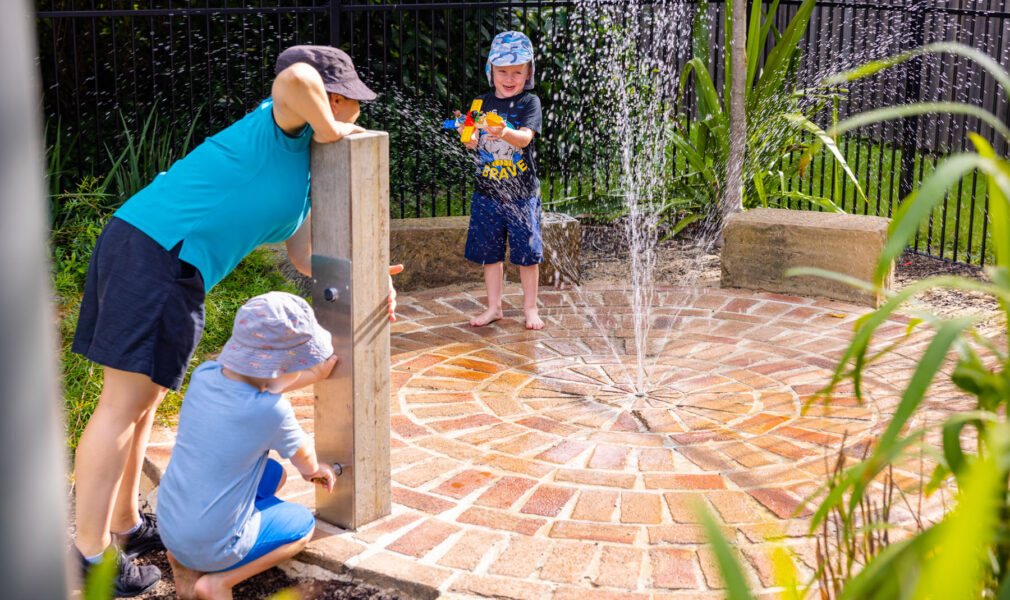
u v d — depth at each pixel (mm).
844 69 8461
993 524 1443
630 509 3285
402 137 7828
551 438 3898
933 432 3760
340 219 2943
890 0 7691
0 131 829
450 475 3576
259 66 8000
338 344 3061
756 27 6961
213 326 5000
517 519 3238
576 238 6188
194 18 7887
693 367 4703
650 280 6367
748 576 2850
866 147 9602
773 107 7141
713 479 3504
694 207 7496
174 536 2760
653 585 2826
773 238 5855
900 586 1398
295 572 3045
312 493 3502
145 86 7980
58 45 7840
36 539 869
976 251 6926
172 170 2898
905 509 3156
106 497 2869
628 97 8336
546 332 5273
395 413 4180
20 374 852
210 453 2703
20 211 850
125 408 2871
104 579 1032
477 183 5125
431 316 5562
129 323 2764
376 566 2953
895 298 1522
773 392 4344
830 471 3525
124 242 2791
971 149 9281
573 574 2891
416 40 6906
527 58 4805
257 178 2898
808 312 5523
